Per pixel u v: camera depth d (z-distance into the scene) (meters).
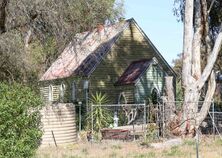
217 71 38.81
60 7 20.62
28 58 23.95
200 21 24.92
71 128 21.75
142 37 38.00
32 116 11.66
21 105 11.28
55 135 20.98
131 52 37.47
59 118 21.16
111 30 38.31
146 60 36.22
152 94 35.38
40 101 12.13
